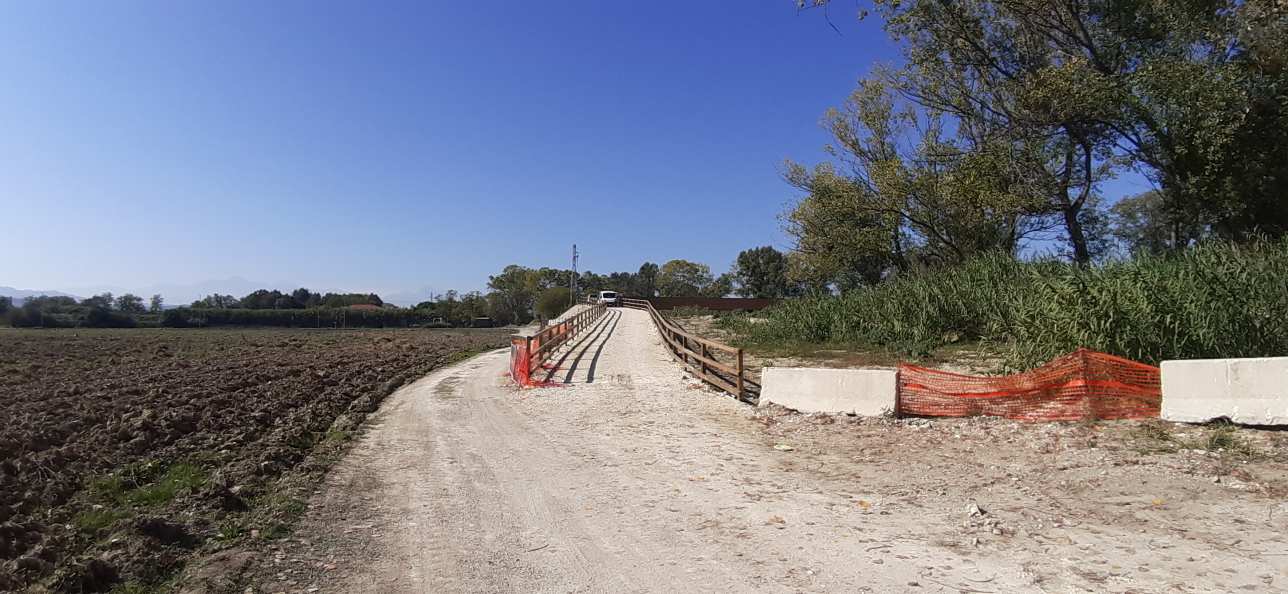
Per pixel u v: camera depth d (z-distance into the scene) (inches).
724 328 1282.0
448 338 1956.2
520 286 4958.2
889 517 251.9
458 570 213.2
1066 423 358.6
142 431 441.4
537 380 682.2
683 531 245.9
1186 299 404.5
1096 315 422.0
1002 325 605.3
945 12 965.2
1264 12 656.4
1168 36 814.5
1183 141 751.7
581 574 208.1
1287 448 285.1
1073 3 869.2
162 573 213.5
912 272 1050.1
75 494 313.3
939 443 356.2
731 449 377.1
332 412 546.6
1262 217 750.5
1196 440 308.5
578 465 352.2
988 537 224.8
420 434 443.5
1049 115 891.4
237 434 443.2
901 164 1205.7
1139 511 239.3
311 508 281.7
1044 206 944.9
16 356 1175.6
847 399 438.9
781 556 217.5
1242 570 186.7
